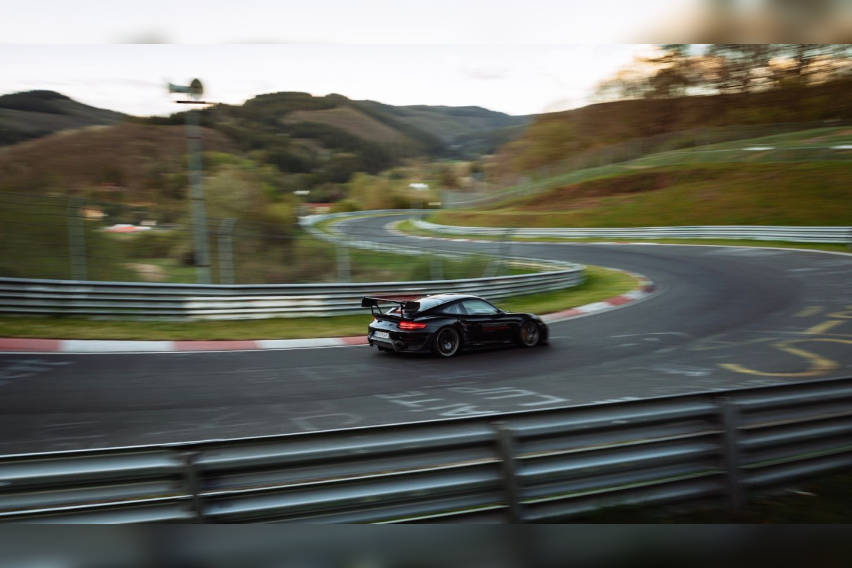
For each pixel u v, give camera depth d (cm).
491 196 6700
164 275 1969
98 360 1092
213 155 3058
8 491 362
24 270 1750
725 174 4816
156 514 382
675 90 7700
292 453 408
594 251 3475
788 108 6825
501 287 2011
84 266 1656
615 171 5788
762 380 1016
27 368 1012
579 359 1192
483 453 456
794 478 552
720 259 2858
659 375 1058
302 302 1627
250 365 1104
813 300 1806
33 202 1916
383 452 428
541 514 461
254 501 401
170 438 712
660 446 505
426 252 2558
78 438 703
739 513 504
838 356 1166
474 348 1238
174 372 1029
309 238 2472
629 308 1833
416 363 1152
